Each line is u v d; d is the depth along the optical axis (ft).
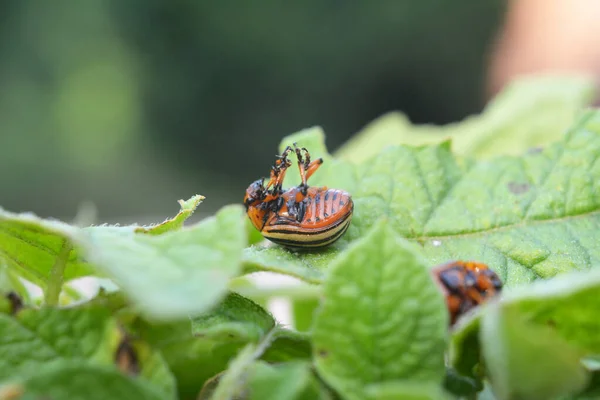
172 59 2.89
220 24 2.80
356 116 3.03
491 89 2.84
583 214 0.40
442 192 0.41
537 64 1.96
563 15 1.86
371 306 0.31
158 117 2.87
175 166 2.87
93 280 0.40
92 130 2.69
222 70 2.89
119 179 2.68
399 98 3.01
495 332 0.31
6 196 2.49
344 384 0.31
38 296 0.38
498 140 0.67
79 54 2.75
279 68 2.95
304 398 0.31
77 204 2.57
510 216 0.40
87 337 0.32
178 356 0.33
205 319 0.33
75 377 0.30
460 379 0.32
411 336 0.31
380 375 0.31
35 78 2.69
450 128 0.70
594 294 0.31
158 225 0.36
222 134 2.92
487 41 2.87
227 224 0.31
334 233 0.40
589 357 0.33
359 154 0.70
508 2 2.73
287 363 0.32
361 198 0.41
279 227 0.40
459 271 0.34
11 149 2.52
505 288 0.39
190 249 0.31
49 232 0.32
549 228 0.40
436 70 2.97
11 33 2.67
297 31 2.89
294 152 0.42
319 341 0.31
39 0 2.73
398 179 0.41
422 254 0.40
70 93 2.71
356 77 2.98
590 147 0.41
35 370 0.31
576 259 0.39
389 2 2.88
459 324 0.32
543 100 0.68
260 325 0.34
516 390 0.31
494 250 0.40
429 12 2.88
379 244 0.31
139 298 0.30
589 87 0.69
